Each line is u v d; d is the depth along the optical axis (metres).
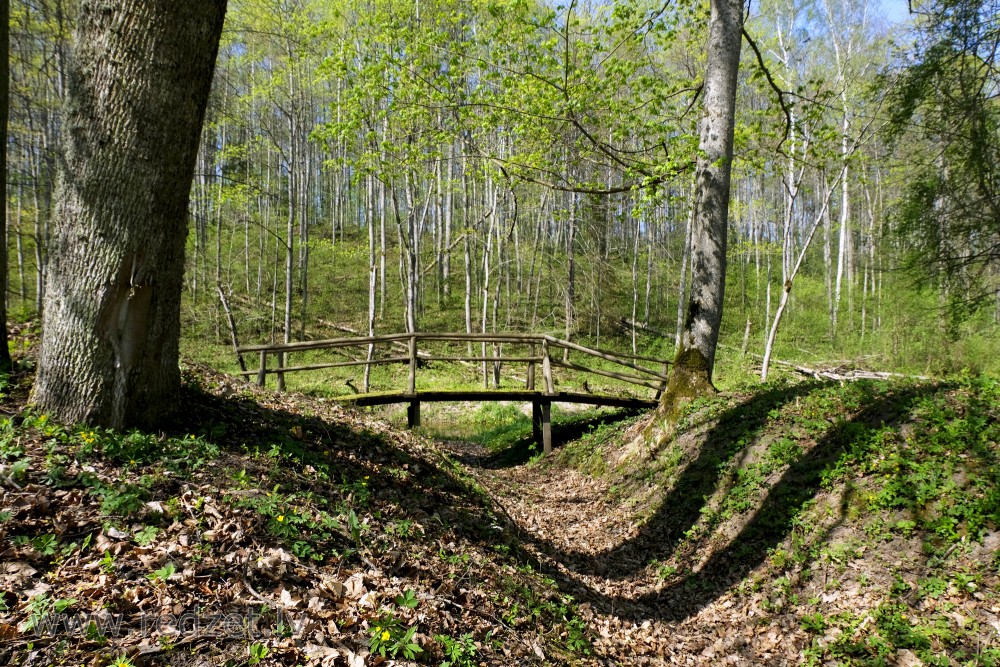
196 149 4.89
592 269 27.73
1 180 5.33
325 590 3.55
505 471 11.08
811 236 15.41
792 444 7.00
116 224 4.47
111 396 4.57
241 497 4.19
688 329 9.76
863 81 15.76
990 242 11.20
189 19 4.55
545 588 5.23
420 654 3.34
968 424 5.84
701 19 10.45
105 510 3.50
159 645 2.73
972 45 10.45
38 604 2.68
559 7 9.32
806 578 5.31
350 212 39.44
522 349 24.52
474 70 11.83
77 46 4.46
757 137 12.17
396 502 5.56
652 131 9.98
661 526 7.22
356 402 10.67
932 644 4.23
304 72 20.17
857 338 25.28
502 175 11.84
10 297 21.19
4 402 4.62
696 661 4.86
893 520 5.32
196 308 24.97
